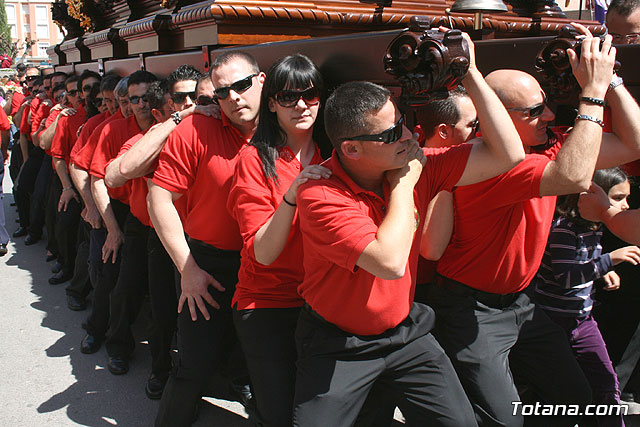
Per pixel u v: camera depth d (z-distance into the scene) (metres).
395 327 2.18
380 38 2.43
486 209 2.29
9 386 3.70
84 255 4.82
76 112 5.36
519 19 4.18
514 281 2.44
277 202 2.39
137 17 5.62
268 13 3.34
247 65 2.70
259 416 2.43
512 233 2.35
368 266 1.88
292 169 2.44
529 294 2.56
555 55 2.16
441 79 1.79
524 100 2.24
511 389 2.38
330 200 1.96
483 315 2.43
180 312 2.79
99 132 4.11
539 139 2.34
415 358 2.18
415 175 2.02
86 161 4.16
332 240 1.94
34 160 6.98
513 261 2.39
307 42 2.84
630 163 3.01
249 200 2.37
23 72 14.36
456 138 2.47
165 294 3.41
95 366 3.95
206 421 3.28
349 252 1.90
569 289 2.76
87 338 4.16
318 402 2.07
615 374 2.80
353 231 1.89
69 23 7.98
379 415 2.52
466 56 1.79
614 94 2.23
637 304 3.01
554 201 2.45
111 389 3.66
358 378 2.11
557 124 2.97
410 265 2.17
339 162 2.07
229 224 2.79
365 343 2.12
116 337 3.84
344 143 1.94
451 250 2.49
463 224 2.38
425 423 2.18
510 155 2.05
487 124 2.04
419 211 2.16
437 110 2.44
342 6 3.58
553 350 2.53
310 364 2.15
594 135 2.02
